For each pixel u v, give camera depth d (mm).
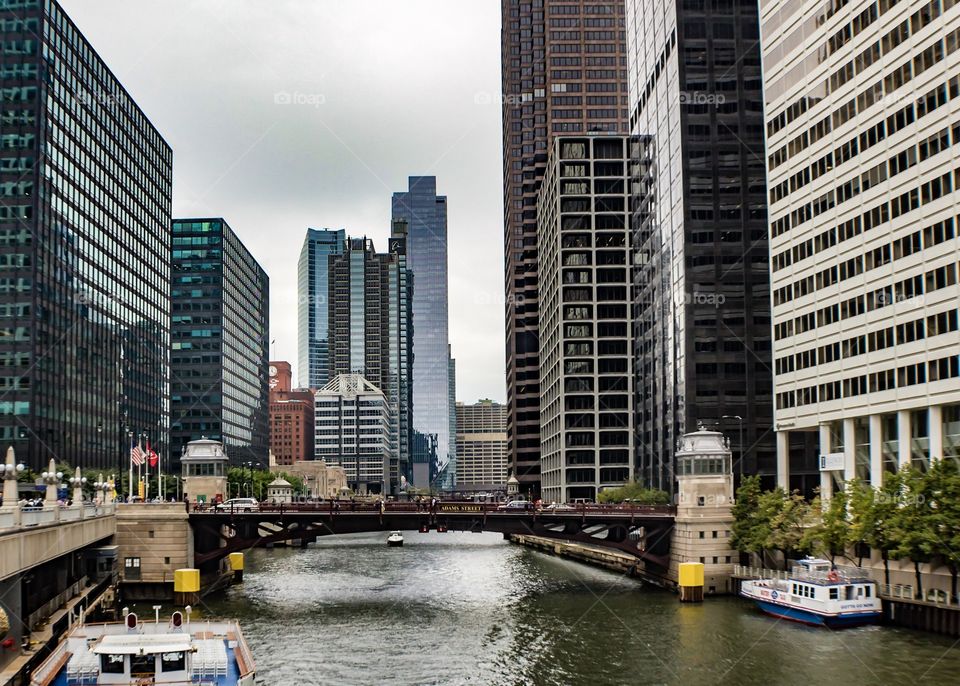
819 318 113000
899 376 97000
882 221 100688
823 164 112812
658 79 189250
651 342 194875
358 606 102188
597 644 78750
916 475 85500
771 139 126188
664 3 183000
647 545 120062
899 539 81812
